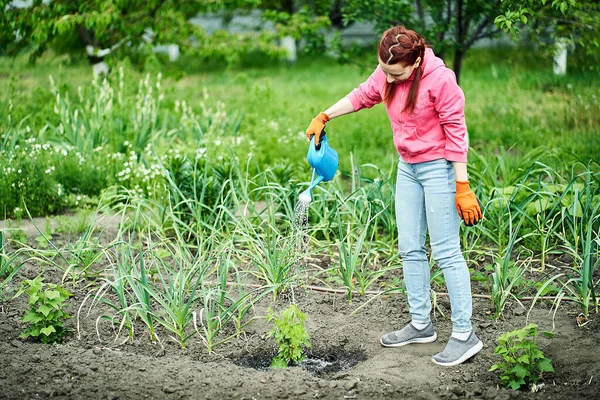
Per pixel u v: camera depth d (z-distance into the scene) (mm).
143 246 6262
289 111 11781
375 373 4195
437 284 5387
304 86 15164
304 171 8305
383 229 6531
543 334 4625
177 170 6883
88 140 8617
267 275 5414
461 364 4312
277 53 12172
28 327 4715
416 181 4312
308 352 4605
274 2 18266
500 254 5777
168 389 3949
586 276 4809
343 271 5148
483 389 4016
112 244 5078
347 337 4707
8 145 8242
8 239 6195
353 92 4523
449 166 4176
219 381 4031
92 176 7684
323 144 4719
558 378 4145
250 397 3906
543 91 13266
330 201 6535
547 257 5918
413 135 4141
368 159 9016
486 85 14281
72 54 13234
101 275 5543
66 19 10344
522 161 7262
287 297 5242
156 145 8773
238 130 9867
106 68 12328
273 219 5809
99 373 4125
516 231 5133
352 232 5871
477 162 7375
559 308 5027
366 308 5094
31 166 7348
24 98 10992
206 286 5297
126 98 9875
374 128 10586
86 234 5617
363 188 6062
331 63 19375
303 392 3945
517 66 15422
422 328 4555
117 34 11875
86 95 10953
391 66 3926
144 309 4531
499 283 4977
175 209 6605
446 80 3975
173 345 4578
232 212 6613
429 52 4074
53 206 7285
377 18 9477
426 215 4328
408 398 3926
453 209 4211
